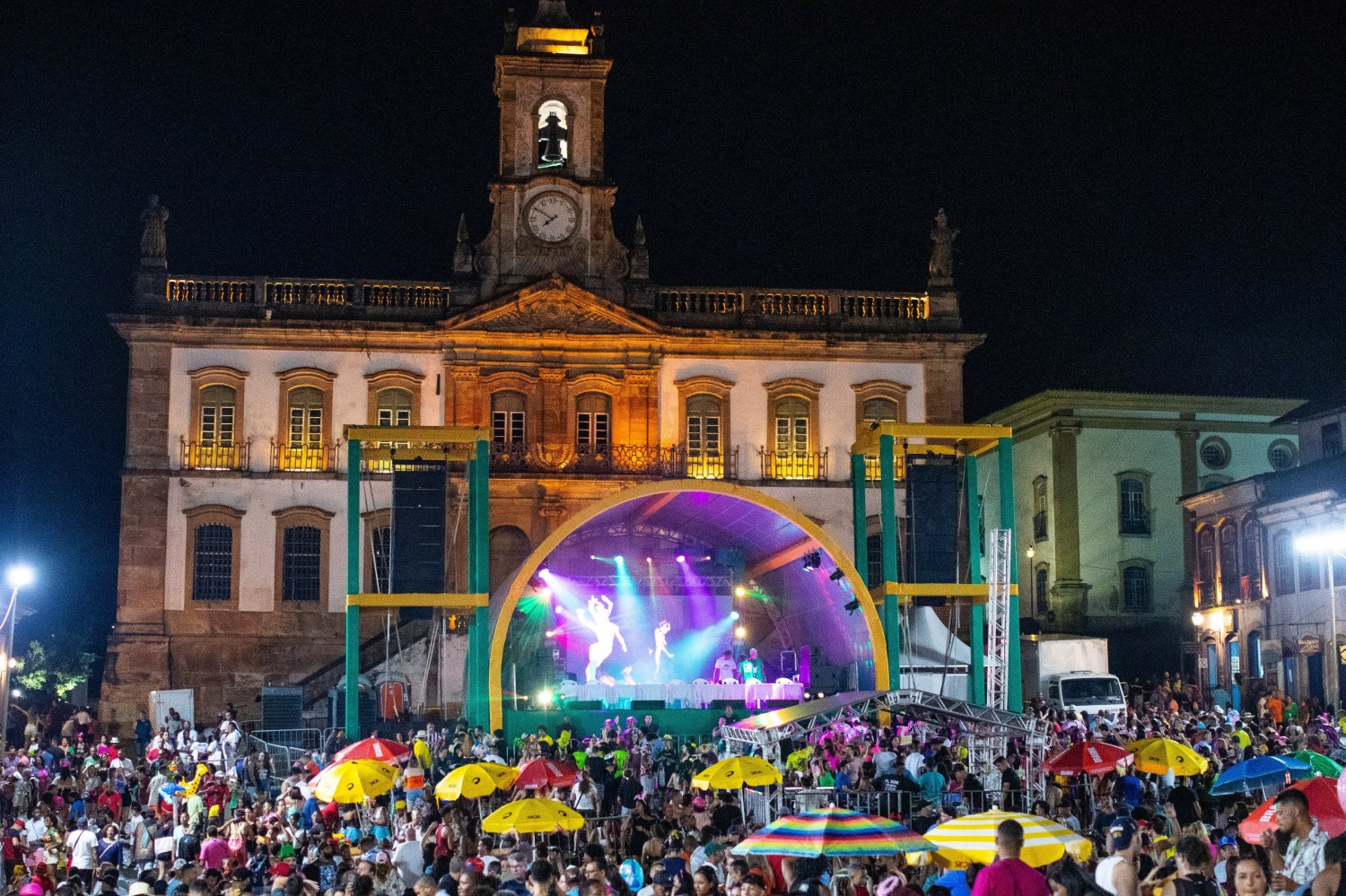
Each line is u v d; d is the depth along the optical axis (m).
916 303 53.88
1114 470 61.38
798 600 47.00
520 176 52.66
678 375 52.34
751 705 40.44
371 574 50.22
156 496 49.66
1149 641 60.50
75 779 36.53
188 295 50.75
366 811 28.00
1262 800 24.64
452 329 50.97
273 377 50.72
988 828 14.34
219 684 49.25
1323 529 47.31
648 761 32.34
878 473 52.44
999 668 38.84
